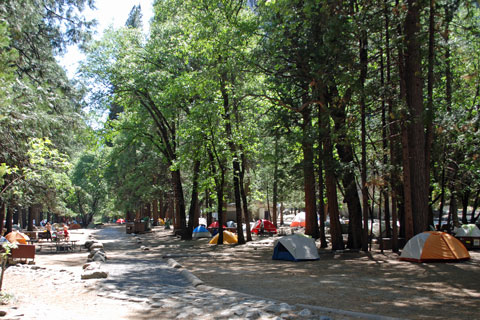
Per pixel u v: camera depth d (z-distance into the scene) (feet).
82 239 124.88
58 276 45.29
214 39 80.38
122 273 47.29
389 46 60.34
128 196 186.60
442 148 68.74
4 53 38.47
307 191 94.27
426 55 58.18
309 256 61.93
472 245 70.38
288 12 56.18
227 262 62.03
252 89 87.25
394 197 64.75
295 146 93.81
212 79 86.43
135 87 105.81
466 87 78.79
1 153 47.39
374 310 27.32
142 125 118.73
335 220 73.46
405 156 59.88
